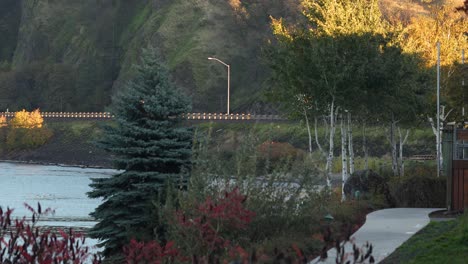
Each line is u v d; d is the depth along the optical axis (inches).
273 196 1206.3
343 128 2534.5
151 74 1684.3
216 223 1007.0
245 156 1244.5
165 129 1622.8
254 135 1283.2
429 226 1236.5
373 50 2429.9
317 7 2536.9
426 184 1875.0
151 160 1598.2
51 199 4448.8
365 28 2455.7
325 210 1334.9
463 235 981.8
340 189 2472.9
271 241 1074.1
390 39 2481.5
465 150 1615.4
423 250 965.2
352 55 2431.1
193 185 1198.3
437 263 869.2
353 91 2390.5
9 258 578.9
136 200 1603.1
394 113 2645.2
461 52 3208.7
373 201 1803.6
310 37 2488.9
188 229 978.7
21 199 4448.8
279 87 2677.2
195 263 674.8
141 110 1660.9
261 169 1299.2
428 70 3102.9
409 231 1215.6
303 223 1200.8
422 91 2768.2
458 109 2154.3
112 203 1627.7
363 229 1249.4
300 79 2443.4
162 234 1550.2
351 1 2522.1
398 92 2447.1
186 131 1638.8
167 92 1669.5
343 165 2519.7
